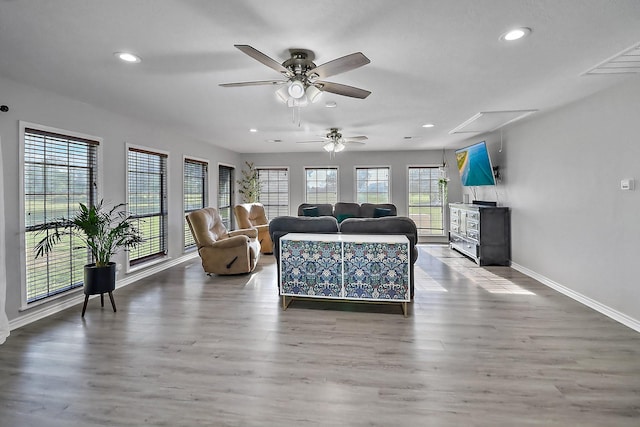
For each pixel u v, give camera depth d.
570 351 2.56
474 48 2.35
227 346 2.69
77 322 3.19
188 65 2.65
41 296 3.34
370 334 2.91
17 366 2.38
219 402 1.97
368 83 3.12
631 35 2.15
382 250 3.31
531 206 4.70
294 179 8.19
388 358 2.48
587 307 3.52
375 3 1.79
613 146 3.18
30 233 3.21
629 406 1.90
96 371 2.31
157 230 5.18
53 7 1.81
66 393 2.06
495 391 2.06
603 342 2.71
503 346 2.65
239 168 8.23
